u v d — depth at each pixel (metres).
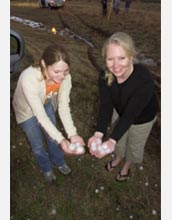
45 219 1.81
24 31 4.64
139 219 1.83
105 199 1.94
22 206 1.87
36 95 1.53
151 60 3.54
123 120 1.59
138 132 1.77
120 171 2.06
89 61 3.63
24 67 3.23
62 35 4.68
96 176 2.11
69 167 2.16
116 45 1.42
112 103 1.73
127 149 1.92
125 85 1.57
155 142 2.36
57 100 1.75
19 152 2.25
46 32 4.73
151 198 1.95
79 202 1.92
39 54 3.67
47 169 1.99
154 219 1.82
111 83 1.61
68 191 1.99
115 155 2.07
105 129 1.75
